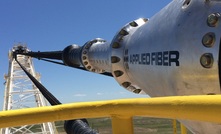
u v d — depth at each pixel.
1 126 3.62
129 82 9.23
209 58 4.76
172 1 6.56
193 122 5.38
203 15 5.14
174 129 8.12
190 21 5.32
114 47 9.09
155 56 6.30
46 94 8.35
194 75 5.07
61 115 3.68
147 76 6.98
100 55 12.13
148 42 6.75
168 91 6.05
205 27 4.96
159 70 6.18
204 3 5.27
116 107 3.48
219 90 4.75
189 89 5.27
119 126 3.58
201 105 2.37
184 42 5.29
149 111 3.05
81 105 3.66
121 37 9.06
